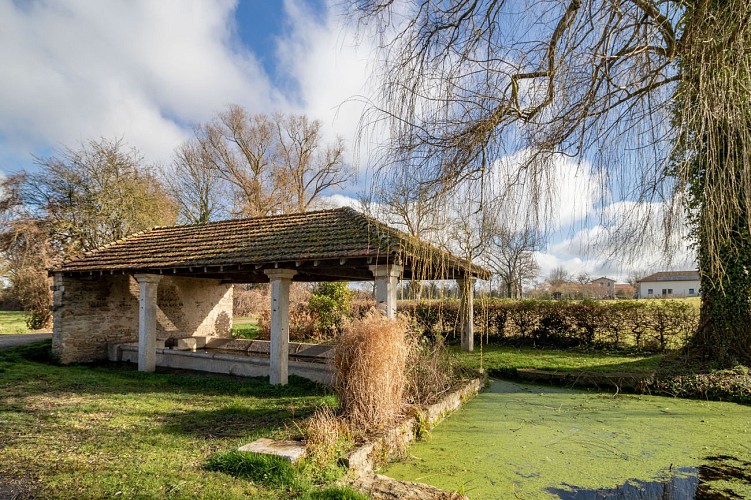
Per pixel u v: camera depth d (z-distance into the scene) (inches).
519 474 170.9
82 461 157.9
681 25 134.4
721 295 325.1
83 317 423.5
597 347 489.1
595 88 150.0
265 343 468.4
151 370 373.7
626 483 163.8
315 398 260.1
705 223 140.2
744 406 272.2
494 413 258.8
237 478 143.3
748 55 125.2
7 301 954.1
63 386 297.7
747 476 169.9
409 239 254.4
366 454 168.6
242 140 1013.8
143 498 129.0
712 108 125.2
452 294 456.8
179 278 496.1
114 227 748.6
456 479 165.9
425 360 266.7
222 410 233.6
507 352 468.8
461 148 176.2
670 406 274.1
